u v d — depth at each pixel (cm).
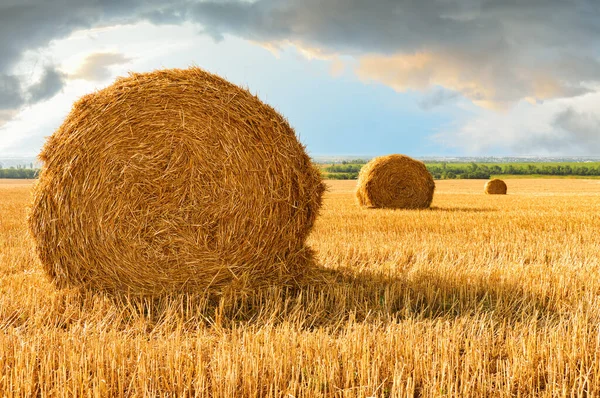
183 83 686
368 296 665
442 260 905
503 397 394
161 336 514
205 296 673
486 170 10525
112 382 402
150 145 680
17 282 714
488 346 464
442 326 523
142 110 682
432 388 391
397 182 2006
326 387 405
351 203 2319
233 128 684
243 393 391
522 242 1073
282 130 703
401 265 862
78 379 394
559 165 11225
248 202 686
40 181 696
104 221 679
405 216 1563
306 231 722
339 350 460
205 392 398
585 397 398
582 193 3784
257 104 696
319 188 733
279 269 698
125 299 677
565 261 868
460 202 2514
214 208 682
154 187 677
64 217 685
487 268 809
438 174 9719
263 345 475
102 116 682
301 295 661
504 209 1959
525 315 596
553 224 1369
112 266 682
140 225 677
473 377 399
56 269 694
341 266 833
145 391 389
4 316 573
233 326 525
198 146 680
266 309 602
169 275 679
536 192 4047
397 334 482
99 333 518
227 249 684
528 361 434
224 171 682
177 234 679
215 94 687
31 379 393
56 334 506
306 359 440
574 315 575
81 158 680
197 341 475
